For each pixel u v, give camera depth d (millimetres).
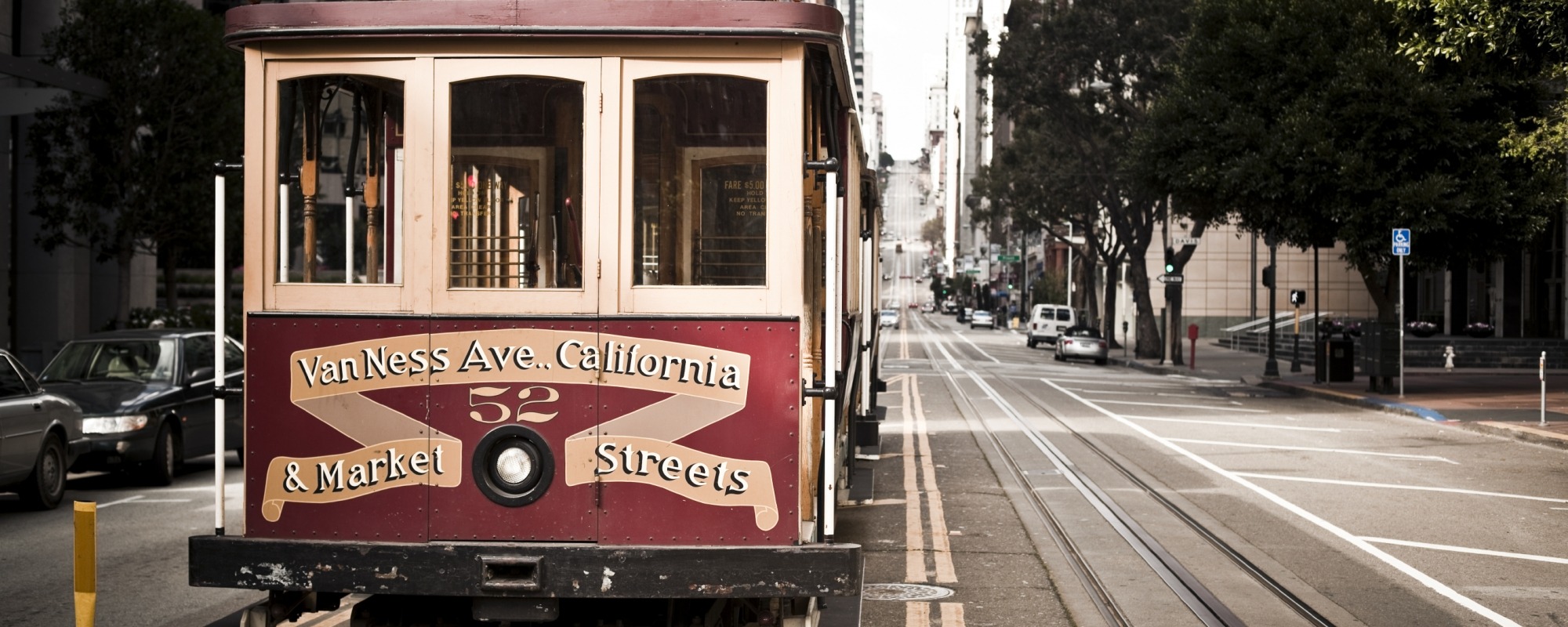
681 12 5738
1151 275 67375
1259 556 10359
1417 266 28906
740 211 5797
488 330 5781
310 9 5836
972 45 49312
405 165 5820
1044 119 50688
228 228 32938
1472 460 17047
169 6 31656
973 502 13234
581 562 5645
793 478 5742
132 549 10859
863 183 10867
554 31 5727
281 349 5895
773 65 5785
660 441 5738
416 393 5805
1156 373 42812
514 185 5809
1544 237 44594
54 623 8125
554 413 5750
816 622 7047
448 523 5777
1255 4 28609
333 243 5961
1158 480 15000
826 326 5832
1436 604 8727
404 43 5828
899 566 9953
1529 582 9461
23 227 36500
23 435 12617
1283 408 26203
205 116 32438
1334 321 56344
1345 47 27453
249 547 5801
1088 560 10133
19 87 30250
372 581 5723
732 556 5629
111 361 15727
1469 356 41438
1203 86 29484
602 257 5758
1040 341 67250
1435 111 26078
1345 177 26656
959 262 172000
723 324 5754
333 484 5844
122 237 32344
